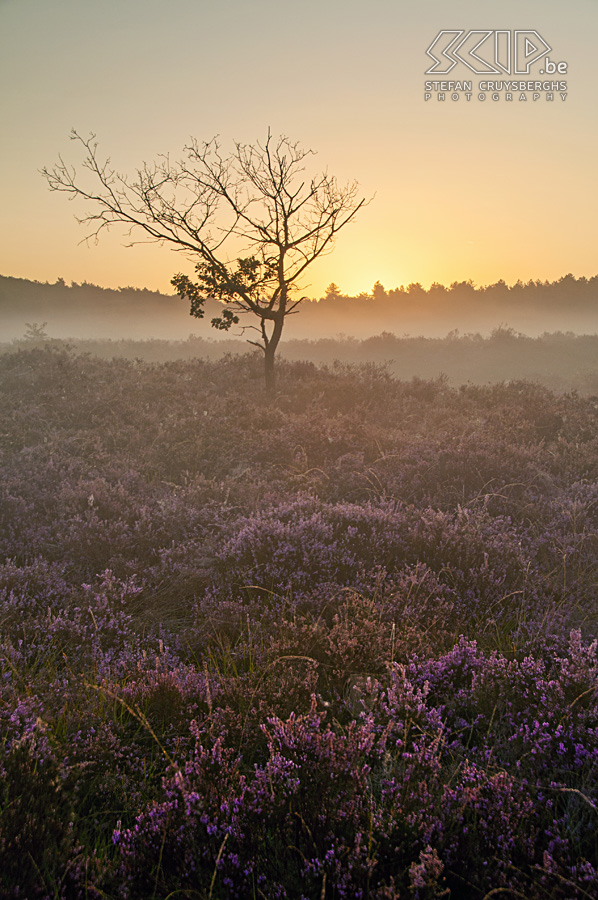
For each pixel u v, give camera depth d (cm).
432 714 279
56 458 878
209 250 1470
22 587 456
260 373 1772
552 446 1037
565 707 279
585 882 185
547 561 539
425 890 183
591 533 591
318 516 563
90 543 552
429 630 396
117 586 479
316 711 289
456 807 220
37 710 289
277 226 1474
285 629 384
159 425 1100
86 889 189
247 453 944
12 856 193
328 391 1534
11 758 236
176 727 294
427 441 977
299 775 235
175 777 224
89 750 268
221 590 475
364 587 462
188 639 408
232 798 223
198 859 199
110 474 832
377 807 221
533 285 12531
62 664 372
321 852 203
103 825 230
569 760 250
